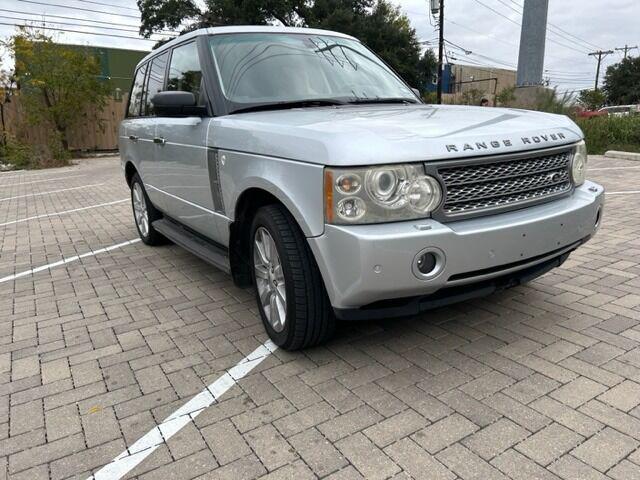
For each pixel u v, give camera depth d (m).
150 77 5.53
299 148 2.80
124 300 4.50
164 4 31.97
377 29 31.89
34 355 3.53
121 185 12.35
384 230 2.55
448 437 2.42
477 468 2.21
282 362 3.22
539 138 3.03
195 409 2.78
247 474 2.27
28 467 2.40
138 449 2.48
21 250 6.50
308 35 4.62
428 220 2.65
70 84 19.16
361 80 4.33
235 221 3.57
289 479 2.22
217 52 4.12
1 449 2.54
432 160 2.62
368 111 3.50
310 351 3.33
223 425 2.62
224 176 3.58
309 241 2.78
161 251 6.09
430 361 3.11
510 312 3.73
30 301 4.61
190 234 4.96
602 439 2.34
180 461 2.38
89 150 21.59
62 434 2.63
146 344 3.60
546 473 2.16
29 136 19.89
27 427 2.71
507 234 2.74
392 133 2.71
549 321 3.56
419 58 34.09
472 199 2.77
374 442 2.42
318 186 2.67
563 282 4.27
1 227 8.02
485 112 3.54
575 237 3.17
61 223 8.09
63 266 5.66
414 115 3.29
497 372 2.94
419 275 2.59
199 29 4.50
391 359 3.17
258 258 3.43
